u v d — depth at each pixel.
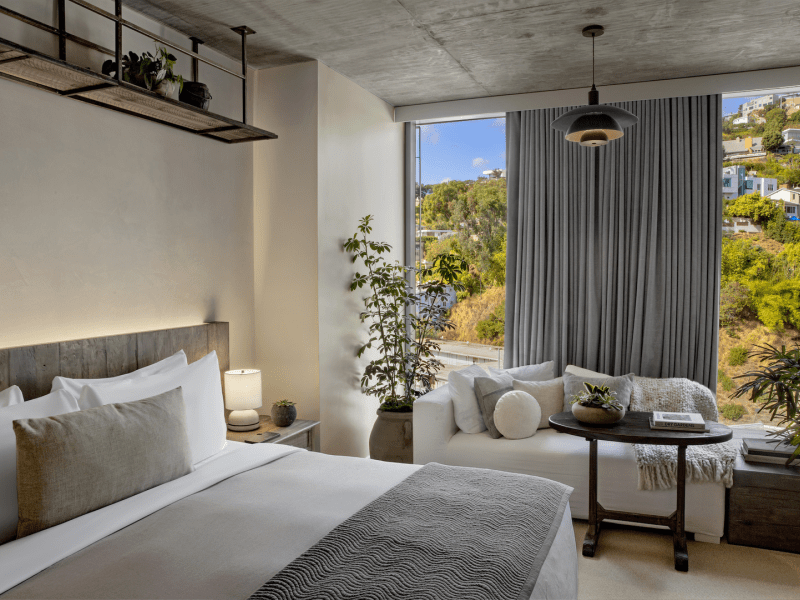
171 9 2.83
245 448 2.64
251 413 3.20
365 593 1.41
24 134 2.26
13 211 2.23
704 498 2.88
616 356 3.99
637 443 2.84
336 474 2.32
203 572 1.52
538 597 1.57
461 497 2.05
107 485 1.86
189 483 2.13
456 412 3.50
